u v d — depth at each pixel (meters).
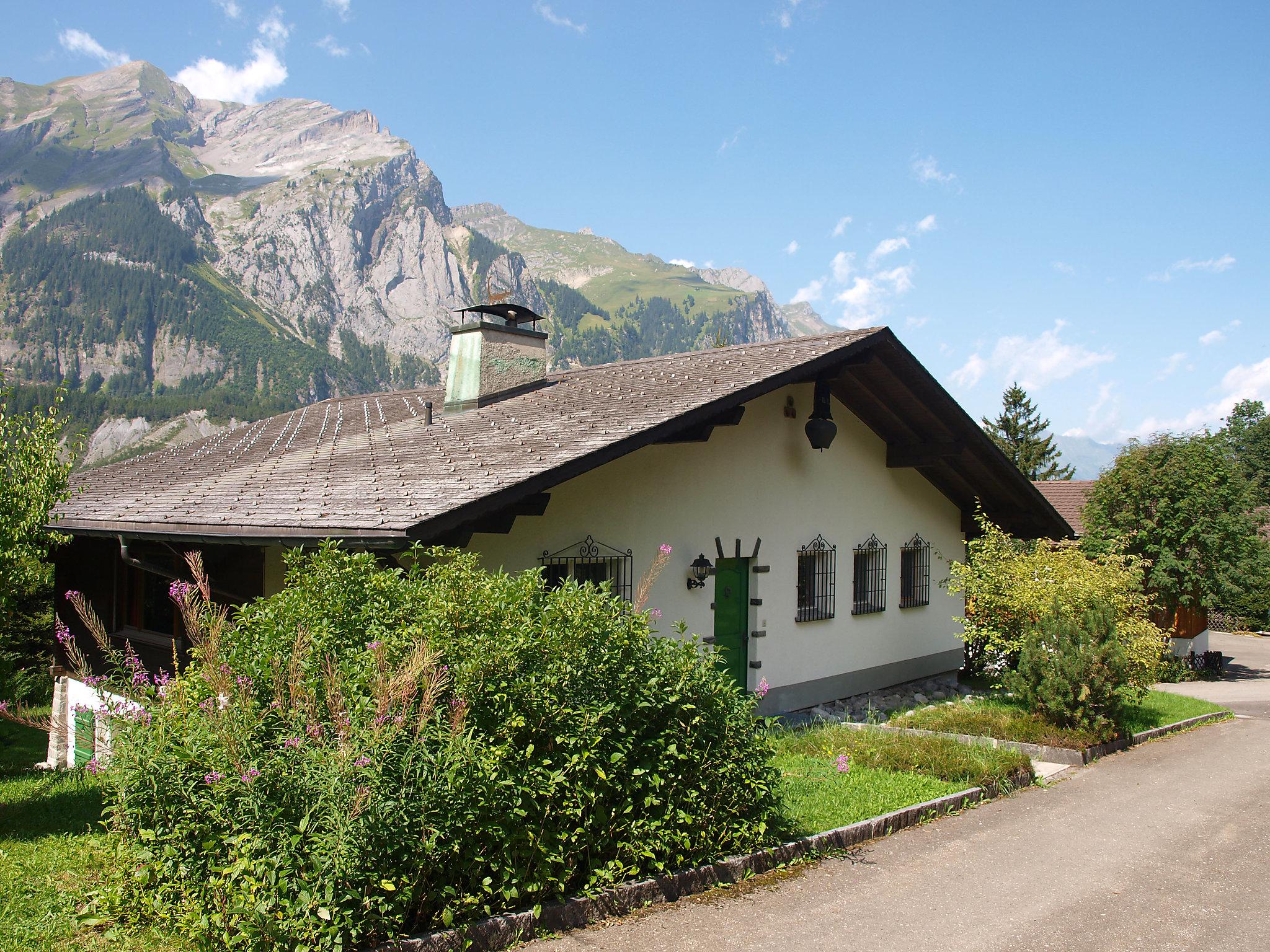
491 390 12.57
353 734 4.55
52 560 13.05
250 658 5.17
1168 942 5.10
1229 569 21.20
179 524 8.60
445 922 4.62
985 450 14.05
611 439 8.20
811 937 5.03
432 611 5.23
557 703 5.22
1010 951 4.95
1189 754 10.34
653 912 5.30
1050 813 7.67
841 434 13.70
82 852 6.08
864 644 14.12
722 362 12.01
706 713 5.92
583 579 9.76
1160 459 21.97
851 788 7.72
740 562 11.90
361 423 14.16
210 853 4.63
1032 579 13.34
